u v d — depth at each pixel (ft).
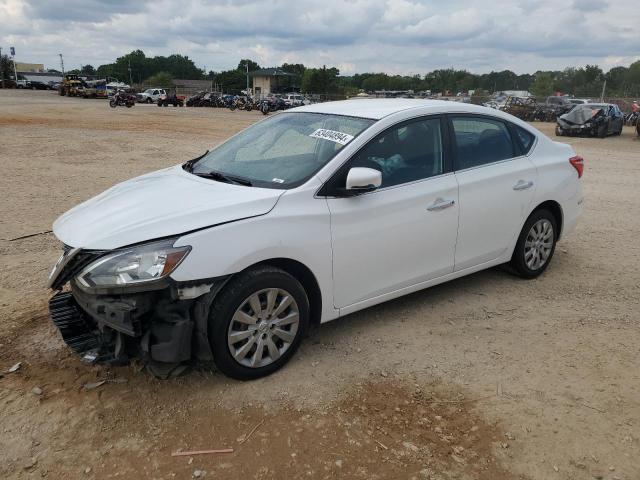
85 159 42.22
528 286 17.38
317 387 11.60
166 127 77.25
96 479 9.02
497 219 15.85
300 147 13.58
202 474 9.14
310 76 262.06
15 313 14.49
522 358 12.96
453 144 14.93
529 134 17.30
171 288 10.41
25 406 10.71
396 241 13.44
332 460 9.50
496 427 10.44
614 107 82.84
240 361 11.40
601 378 12.16
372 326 14.42
